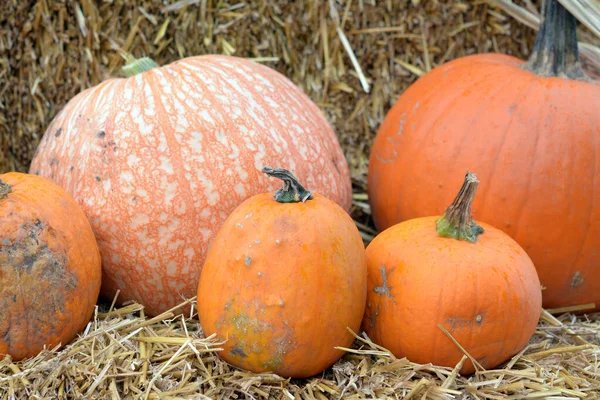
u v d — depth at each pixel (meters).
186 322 1.07
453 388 0.97
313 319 0.95
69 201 1.02
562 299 1.13
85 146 1.06
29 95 1.25
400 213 1.17
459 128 1.11
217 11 1.28
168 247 1.04
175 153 1.04
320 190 1.10
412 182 1.14
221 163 1.05
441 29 1.31
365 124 1.35
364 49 1.32
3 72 1.22
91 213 1.05
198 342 0.98
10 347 0.98
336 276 0.95
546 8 1.13
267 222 0.95
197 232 1.04
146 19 1.25
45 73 1.24
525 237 1.09
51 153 1.09
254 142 1.06
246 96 1.09
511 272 0.98
